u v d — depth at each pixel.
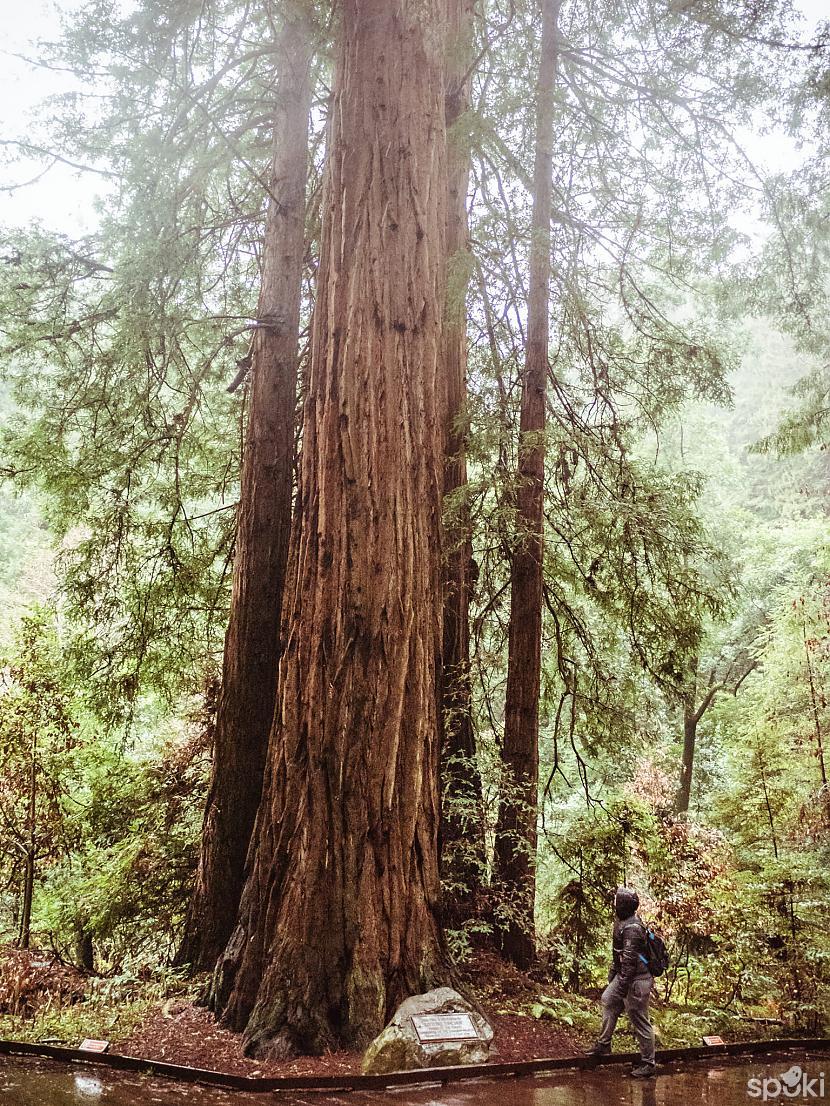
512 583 10.13
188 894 10.16
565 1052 6.50
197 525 13.19
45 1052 6.11
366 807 6.59
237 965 6.89
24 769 10.76
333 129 8.08
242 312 12.89
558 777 14.88
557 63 11.47
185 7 8.34
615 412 11.52
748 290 11.96
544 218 10.82
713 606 10.38
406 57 7.99
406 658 6.92
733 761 17.48
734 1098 5.53
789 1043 7.50
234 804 8.72
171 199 9.04
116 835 11.30
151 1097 5.01
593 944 9.60
